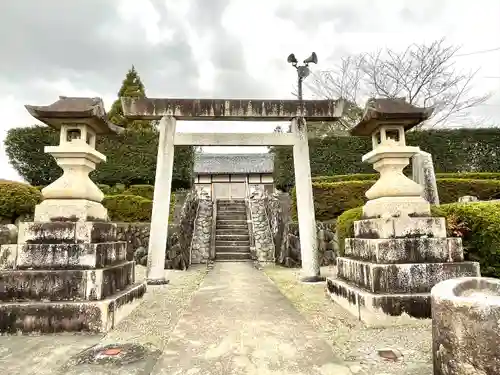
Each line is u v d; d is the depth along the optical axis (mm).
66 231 3943
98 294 3738
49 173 12555
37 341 3326
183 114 7668
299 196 7609
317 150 14273
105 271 3926
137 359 2906
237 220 14281
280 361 2846
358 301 4047
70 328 3572
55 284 3697
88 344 3266
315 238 7395
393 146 4609
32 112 4172
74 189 4191
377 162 4797
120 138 13586
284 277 7828
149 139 13688
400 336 3408
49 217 4066
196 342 3334
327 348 3137
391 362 2787
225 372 2641
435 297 2359
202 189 22547
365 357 2906
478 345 2039
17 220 7969
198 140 7742
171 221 10922
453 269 3941
